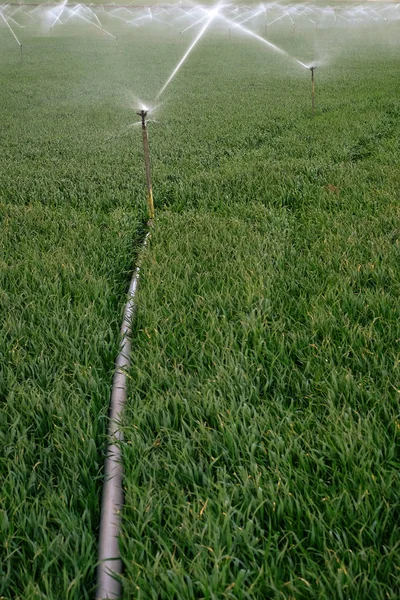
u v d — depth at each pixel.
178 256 4.66
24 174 7.92
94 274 4.46
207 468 2.45
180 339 3.50
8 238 5.34
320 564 2.06
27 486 2.41
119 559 2.09
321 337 3.53
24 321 3.72
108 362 3.36
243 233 5.26
